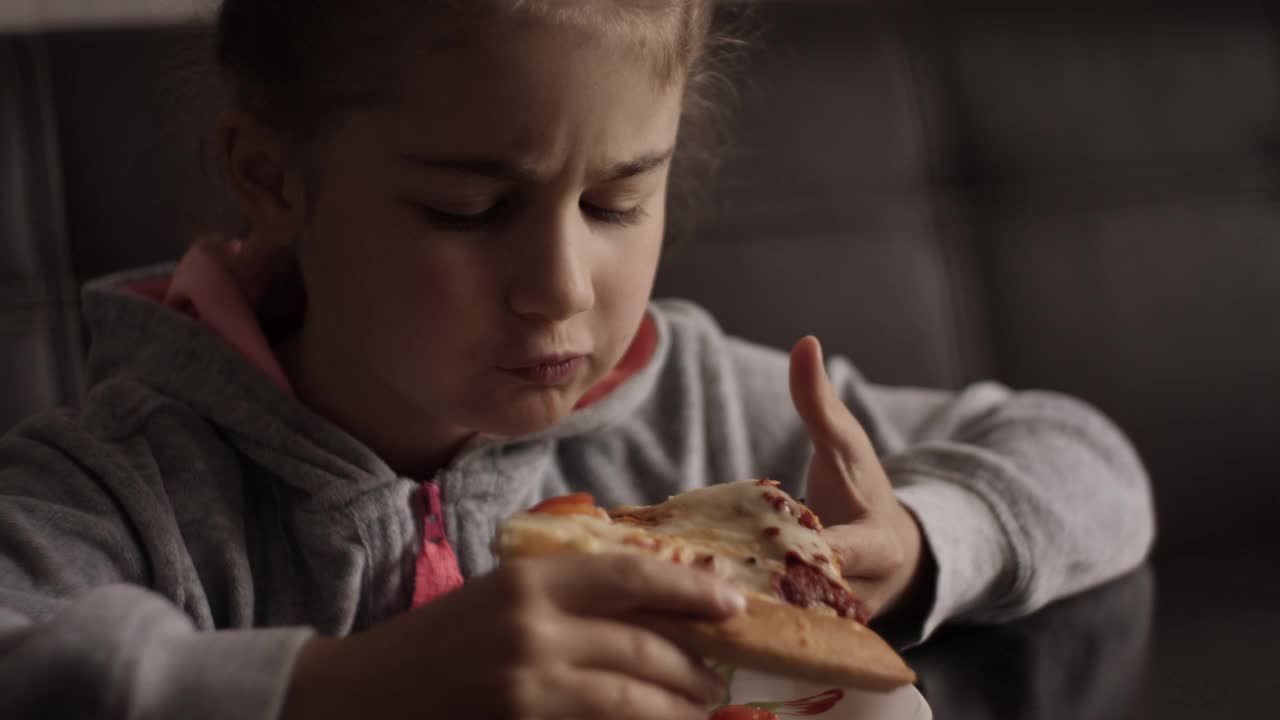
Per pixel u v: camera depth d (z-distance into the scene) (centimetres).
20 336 107
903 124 131
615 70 66
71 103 109
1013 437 99
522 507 90
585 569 53
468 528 86
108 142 109
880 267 128
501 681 51
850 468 82
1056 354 133
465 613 53
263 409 83
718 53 107
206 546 80
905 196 131
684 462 100
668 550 58
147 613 57
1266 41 140
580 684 52
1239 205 138
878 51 131
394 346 72
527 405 72
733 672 62
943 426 106
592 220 72
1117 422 133
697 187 120
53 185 109
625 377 100
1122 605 93
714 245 123
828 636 55
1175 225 136
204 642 56
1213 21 140
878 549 77
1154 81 138
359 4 69
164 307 87
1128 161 137
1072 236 134
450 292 69
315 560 81
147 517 78
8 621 61
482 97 65
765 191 125
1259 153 139
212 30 87
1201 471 134
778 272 125
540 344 69
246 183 82
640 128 68
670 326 108
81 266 109
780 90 126
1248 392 136
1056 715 71
